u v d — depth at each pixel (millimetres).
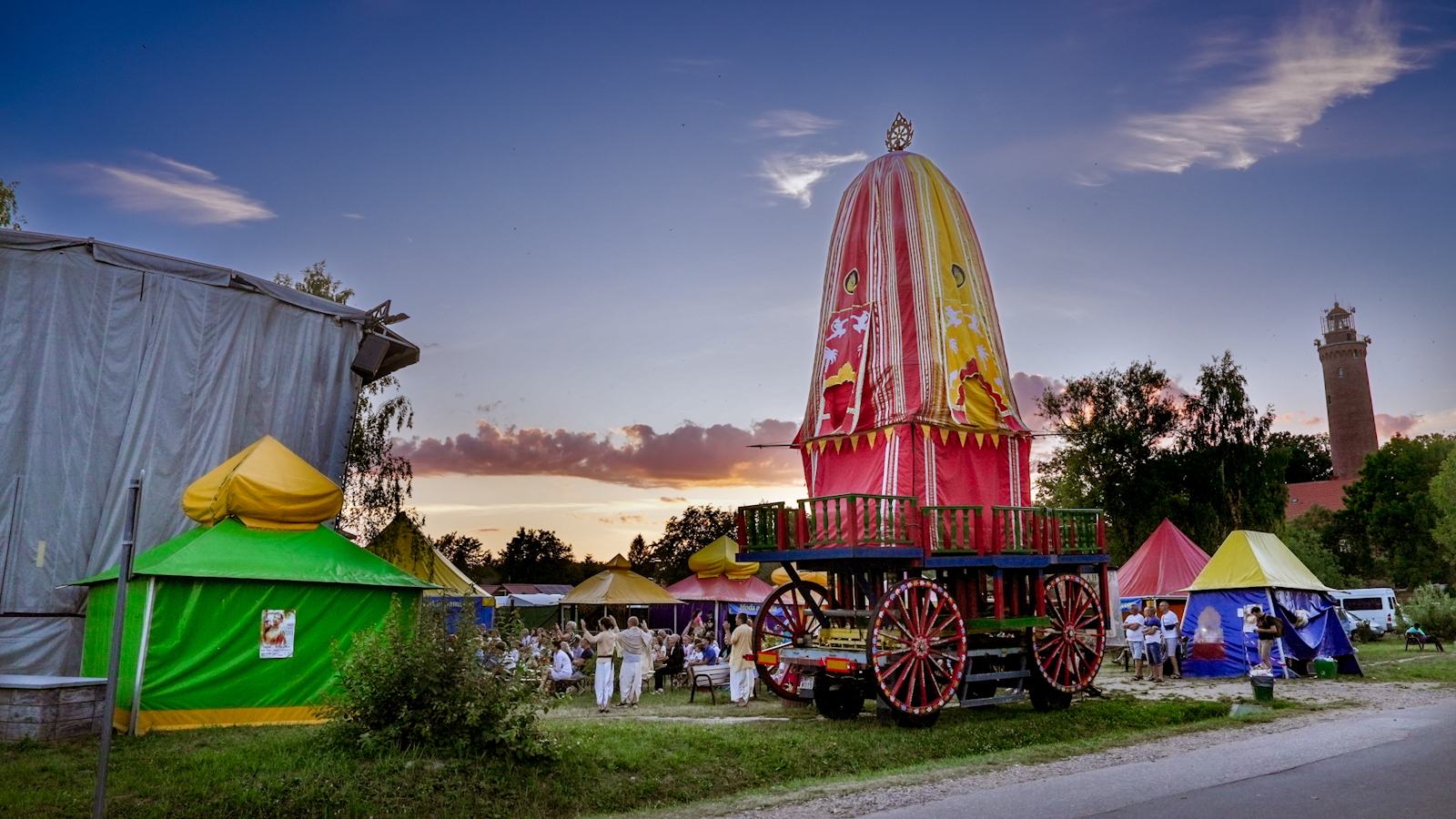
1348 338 94250
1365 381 93000
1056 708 16891
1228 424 44938
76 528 17453
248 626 14422
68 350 17938
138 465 18328
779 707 18078
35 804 8602
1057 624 17219
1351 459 91500
